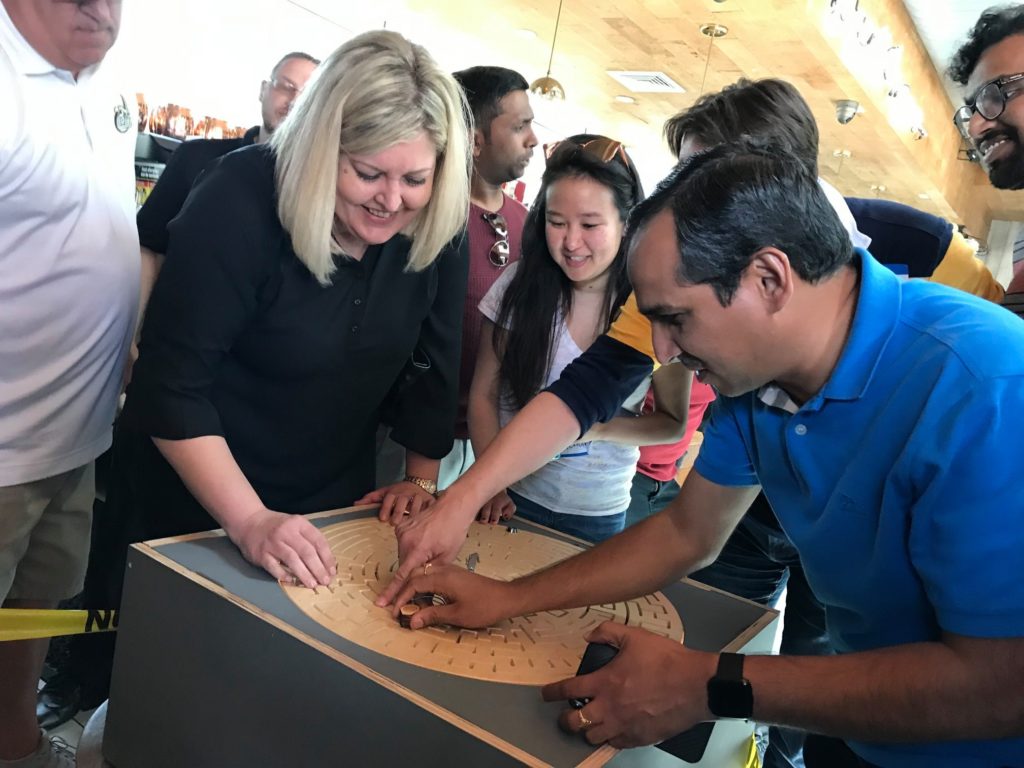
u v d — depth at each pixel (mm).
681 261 743
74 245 1221
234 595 827
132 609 897
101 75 1240
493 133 1941
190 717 839
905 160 5613
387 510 1239
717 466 1020
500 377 1610
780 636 1894
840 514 846
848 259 796
